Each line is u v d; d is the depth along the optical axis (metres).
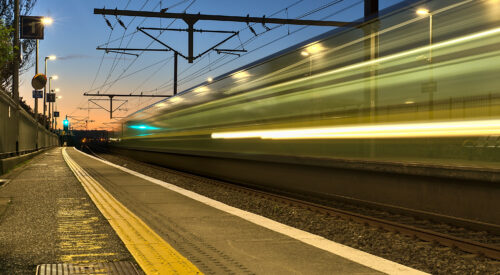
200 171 17.97
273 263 5.11
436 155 8.19
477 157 7.95
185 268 4.86
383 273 4.73
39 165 22.88
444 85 7.96
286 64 12.23
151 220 7.74
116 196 10.94
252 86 13.84
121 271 4.71
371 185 9.45
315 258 5.32
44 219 7.70
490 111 7.26
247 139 13.92
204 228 7.06
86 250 5.60
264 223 7.48
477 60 7.46
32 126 32.91
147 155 27.50
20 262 5.02
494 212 6.98
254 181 13.83
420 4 8.37
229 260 5.23
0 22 13.22
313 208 9.37
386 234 7.03
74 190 11.96
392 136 8.98
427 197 8.18
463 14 7.64
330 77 10.62
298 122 11.59
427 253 5.93
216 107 16.28
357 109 9.80
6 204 9.35
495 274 5.02
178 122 20.72
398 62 8.87
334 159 10.16
